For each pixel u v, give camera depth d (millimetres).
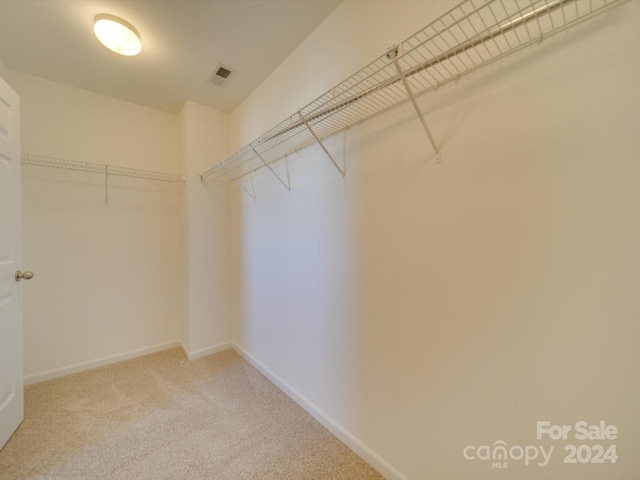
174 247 2734
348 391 1470
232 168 2625
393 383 1246
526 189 843
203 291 2549
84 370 2266
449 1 1021
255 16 1557
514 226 870
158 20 1567
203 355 2549
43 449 1411
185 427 1593
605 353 726
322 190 1614
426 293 1109
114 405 1794
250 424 1625
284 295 1956
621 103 689
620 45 690
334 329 1548
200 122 2529
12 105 1510
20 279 1570
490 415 943
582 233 751
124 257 2471
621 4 687
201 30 1648
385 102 1245
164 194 2678
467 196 976
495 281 916
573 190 762
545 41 802
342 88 1447
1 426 1407
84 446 1437
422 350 1131
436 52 1060
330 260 1565
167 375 2193
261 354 2252
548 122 799
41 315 2105
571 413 784
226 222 2695
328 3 1480
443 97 1042
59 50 1803
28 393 1917
